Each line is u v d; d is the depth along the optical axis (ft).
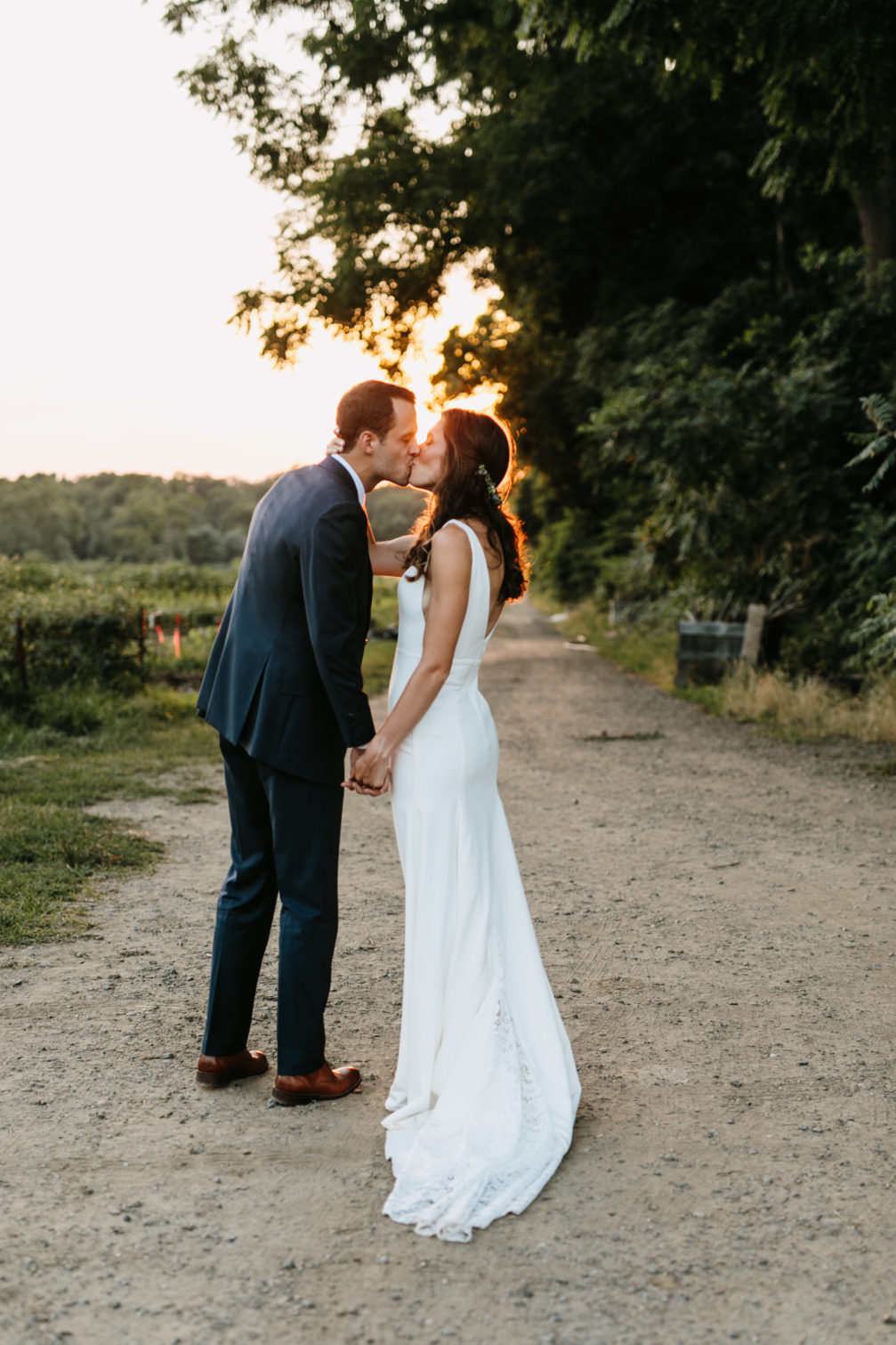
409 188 58.90
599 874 18.24
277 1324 6.58
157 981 12.81
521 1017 9.33
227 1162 8.61
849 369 41.65
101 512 479.82
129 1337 6.44
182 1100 9.73
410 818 9.10
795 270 55.62
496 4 42.32
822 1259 7.33
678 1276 7.12
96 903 15.93
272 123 57.26
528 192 59.57
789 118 38.09
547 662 64.75
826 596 44.55
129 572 114.52
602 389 57.16
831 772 27.94
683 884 17.63
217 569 144.36
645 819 22.59
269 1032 11.46
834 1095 10.00
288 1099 9.63
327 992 9.82
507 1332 6.53
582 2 34.19
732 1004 12.35
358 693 8.98
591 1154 8.84
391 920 15.46
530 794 25.25
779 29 31.24
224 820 21.77
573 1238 7.58
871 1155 8.85
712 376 41.60
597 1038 11.35
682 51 35.58
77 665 37.68
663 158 59.47
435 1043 8.93
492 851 9.44
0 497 448.24
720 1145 9.01
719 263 61.05
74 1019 11.60
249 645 9.39
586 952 14.21
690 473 40.73
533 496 123.34
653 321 54.24
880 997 12.61
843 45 30.63
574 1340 6.46
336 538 8.91
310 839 9.51
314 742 9.34
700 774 27.84
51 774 25.30
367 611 9.32
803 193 53.67
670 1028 11.63
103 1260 7.23
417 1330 6.54
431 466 9.35
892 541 36.88
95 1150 8.75
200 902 16.14
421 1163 8.29
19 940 14.07
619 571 79.97
